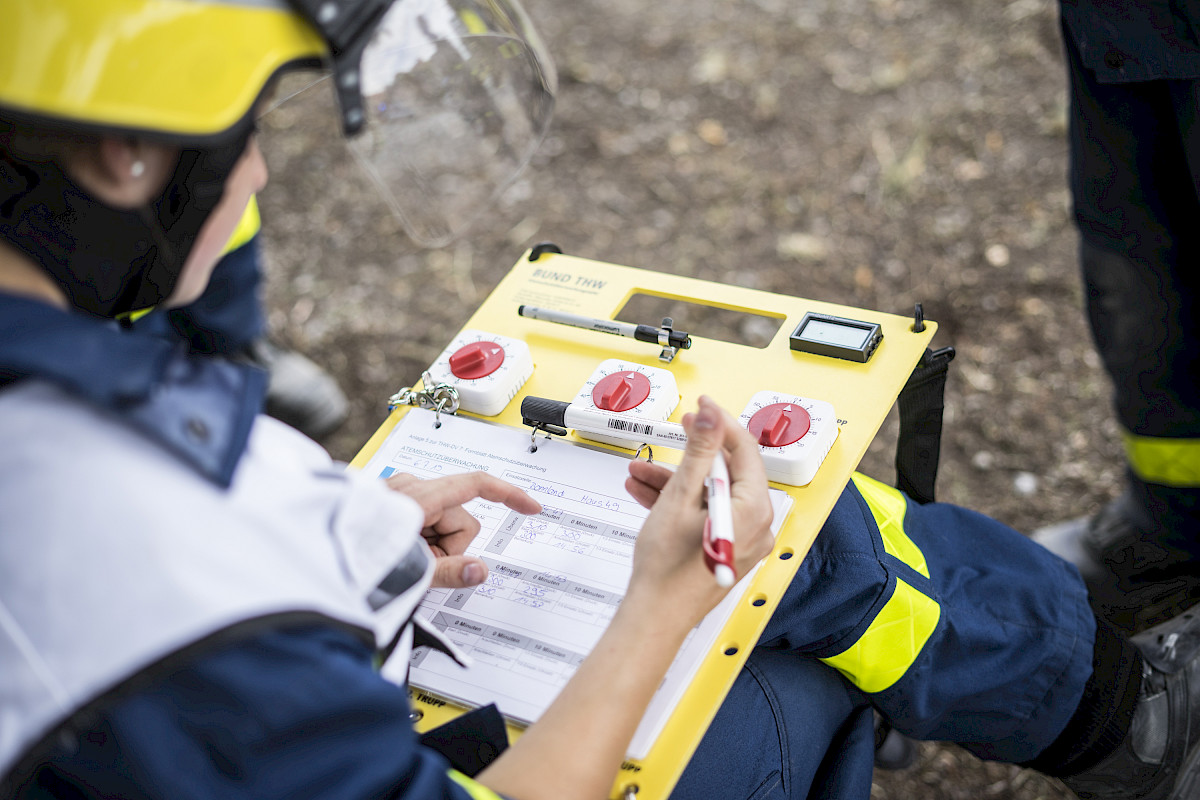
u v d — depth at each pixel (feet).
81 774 1.77
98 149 1.88
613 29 10.32
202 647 1.69
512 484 3.17
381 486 2.24
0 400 1.83
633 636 2.39
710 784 2.99
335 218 8.86
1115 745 3.69
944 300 7.51
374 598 2.38
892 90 9.21
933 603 3.29
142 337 1.90
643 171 8.87
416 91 2.75
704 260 8.07
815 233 8.17
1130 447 5.05
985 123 8.73
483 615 2.86
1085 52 4.12
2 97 1.76
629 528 3.01
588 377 3.56
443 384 3.47
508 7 2.57
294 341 7.89
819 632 3.22
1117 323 4.78
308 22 1.99
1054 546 5.57
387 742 1.94
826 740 3.37
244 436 1.93
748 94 9.41
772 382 3.43
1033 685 3.49
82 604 1.70
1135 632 5.17
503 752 2.52
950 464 6.56
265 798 1.79
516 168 3.15
